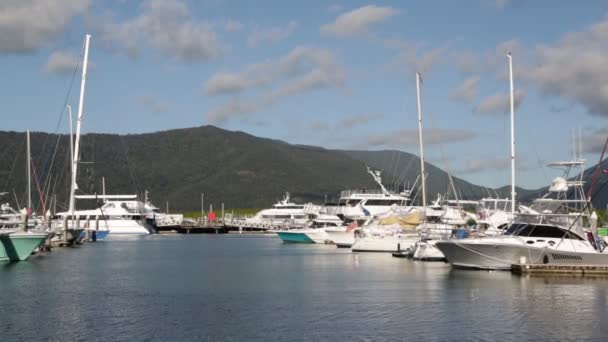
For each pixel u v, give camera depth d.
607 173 51.62
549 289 41.56
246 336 28.55
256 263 67.06
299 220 186.75
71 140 105.19
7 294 41.06
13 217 83.88
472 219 66.19
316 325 30.80
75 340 27.84
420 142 77.69
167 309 35.34
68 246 100.00
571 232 49.09
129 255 80.62
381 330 29.67
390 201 103.00
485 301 37.25
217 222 199.75
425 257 65.88
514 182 62.78
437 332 29.22
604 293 39.84
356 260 68.62
